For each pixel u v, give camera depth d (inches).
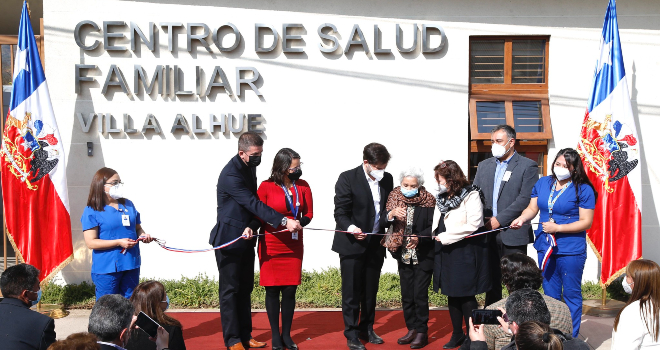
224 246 190.2
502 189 211.3
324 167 285.6
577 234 194.1
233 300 193.5
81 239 280.4
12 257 325.4
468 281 189.6
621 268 245.0
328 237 286.8
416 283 202.7
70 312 251.9
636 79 283.9
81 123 278.1
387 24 283.3
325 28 282.8
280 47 283.6
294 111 284.7
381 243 202.8
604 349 204.4
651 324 129.0
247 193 191.5
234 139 283.6
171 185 283.1
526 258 145.3
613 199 246.7
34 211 249.4
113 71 279.1
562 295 202.8
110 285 197.9
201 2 280.7
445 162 193.6
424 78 284.7
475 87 290.4
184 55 281.4
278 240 195.3
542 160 290.7
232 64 282.4
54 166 252.7
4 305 133.1
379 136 285.4
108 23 277.6
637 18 282.5
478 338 123.2
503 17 283.9
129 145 281.6
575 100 286.0
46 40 277.3
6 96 316.2
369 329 207.9
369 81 284.7
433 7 282.8
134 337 125.8
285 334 198.2
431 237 198.8
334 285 270.7
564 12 283.6
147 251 283.9
